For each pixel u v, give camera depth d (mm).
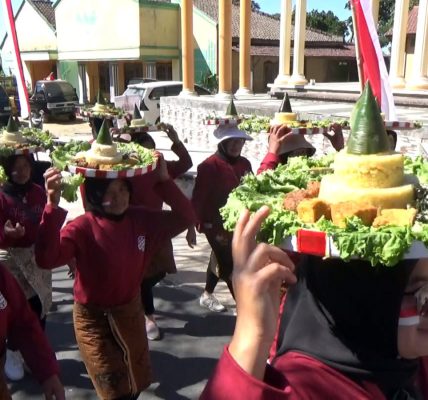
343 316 1346
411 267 1308
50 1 36250
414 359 1416
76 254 3096
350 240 1177
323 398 1283
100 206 3123
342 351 1332
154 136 17406
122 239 3135
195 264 6492
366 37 4355
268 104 14195
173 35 29156
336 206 1271
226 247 4594
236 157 4652
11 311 2426
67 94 24531
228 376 1149
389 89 4391
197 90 19656
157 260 4496
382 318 1316
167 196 3355
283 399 1153
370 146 1329
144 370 3295
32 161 4047
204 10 29016
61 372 4184
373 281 1312
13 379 4016
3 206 3756
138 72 31969
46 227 2879
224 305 5344
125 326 3174
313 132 4172
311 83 19344
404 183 1378
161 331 4832
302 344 1375
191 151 14570
